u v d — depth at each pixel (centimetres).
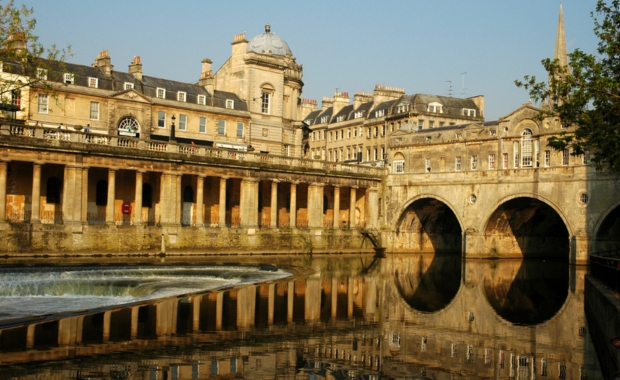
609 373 2097
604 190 5616
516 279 4800
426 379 2039
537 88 3128
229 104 7225
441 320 3016
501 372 2127
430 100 9369
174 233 5256
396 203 7244
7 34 3762
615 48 2902
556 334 2723
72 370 1928
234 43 7581
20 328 2402
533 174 6128
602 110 2941
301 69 8525
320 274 4662
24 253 4409
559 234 7144
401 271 5216
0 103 4781
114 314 2717
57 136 4669
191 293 3331
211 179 6250
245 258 5447
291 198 6381
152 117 6500
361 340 2548
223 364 2095
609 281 2803
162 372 1967
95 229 4791
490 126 6581
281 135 7719
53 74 4556
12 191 4938
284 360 2191
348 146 10669
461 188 6706
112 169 4966
